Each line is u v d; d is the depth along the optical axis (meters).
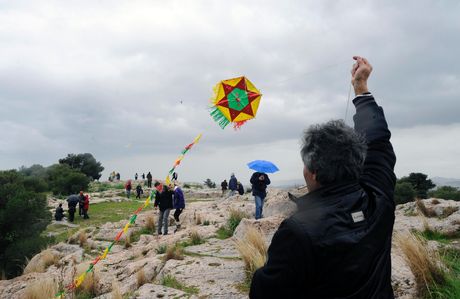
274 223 9.39
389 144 2.27
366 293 1.73
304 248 1.70
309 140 1.97
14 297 8.05
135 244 12.58
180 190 15.20
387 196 2.01
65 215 26.17
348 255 1.71
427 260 4.77
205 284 6.10
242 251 6.51
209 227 11.62
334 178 1.89
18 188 17.62
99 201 33.59
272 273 1.74
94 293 7.29
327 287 1.71
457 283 4.50
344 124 2.03
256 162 12.81
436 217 8.98
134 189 44.44
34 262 11.41
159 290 6.06
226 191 40.38
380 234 1.85
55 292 7.33
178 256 7.76
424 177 31.77
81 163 67.44
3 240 15.44
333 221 1.76
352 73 2.58
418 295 4.64
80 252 11.48
